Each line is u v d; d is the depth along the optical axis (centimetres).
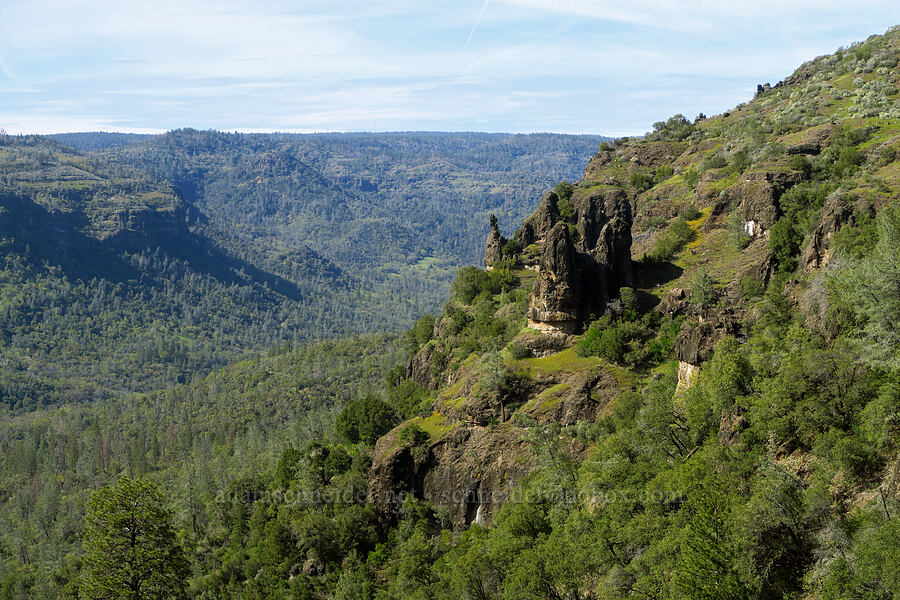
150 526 6244
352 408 11100
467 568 6047
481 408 8431
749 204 10219
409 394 10994
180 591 6469
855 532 3956
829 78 17575
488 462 8062
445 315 12262
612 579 4909
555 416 7962
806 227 8550
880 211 7606
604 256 9169
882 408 4366
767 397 5172
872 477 4300
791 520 4266
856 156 10462
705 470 4994
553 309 8912
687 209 11900
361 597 7638
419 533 7994
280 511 9825
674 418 6350
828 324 5838
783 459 4912
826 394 4862
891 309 5044
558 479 6794
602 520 5453
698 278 8662
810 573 4025
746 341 6606
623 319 8738
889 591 3412
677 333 8275
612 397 7888
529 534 6456
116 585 5947
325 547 8669
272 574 8925
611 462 6200
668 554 4650
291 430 18775
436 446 8500
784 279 8069
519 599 5350
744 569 4175
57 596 12119
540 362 8719
